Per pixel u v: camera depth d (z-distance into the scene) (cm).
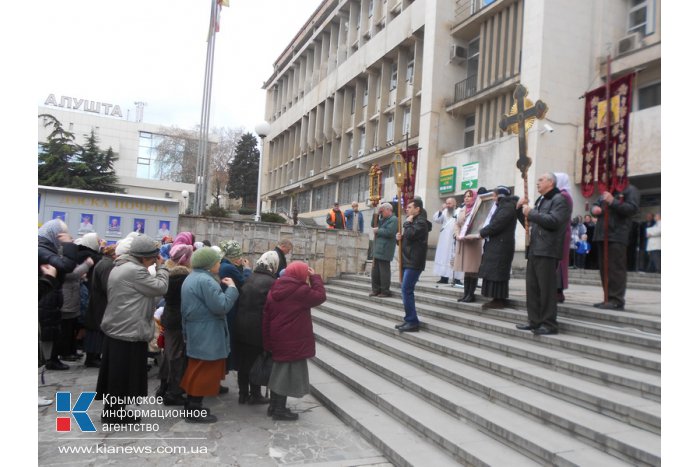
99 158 3272
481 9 1858
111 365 432
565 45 1523
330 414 494
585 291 828
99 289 599
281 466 368
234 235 1192
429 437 399
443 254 955
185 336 450
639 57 1402
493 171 1720
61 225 545
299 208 4059
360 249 1328
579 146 1520
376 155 2675
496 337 554
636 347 434
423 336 624
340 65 3253
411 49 2509
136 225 1015
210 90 2053
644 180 1387
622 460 309
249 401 521
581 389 386
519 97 612
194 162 5222
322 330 820
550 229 504
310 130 3731
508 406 412
